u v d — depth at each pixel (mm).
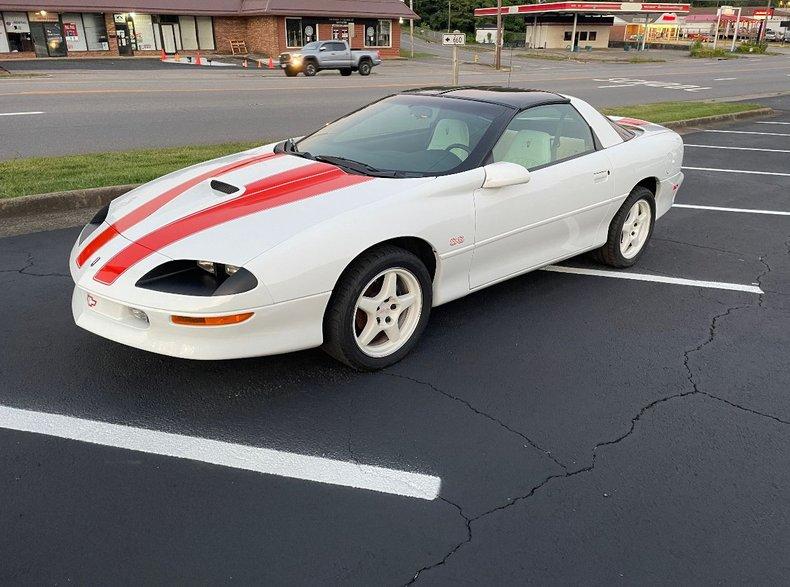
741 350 3861
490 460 2822
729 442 2998
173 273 2945
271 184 3461
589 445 2947
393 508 2527
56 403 3088
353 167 3705
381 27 40656
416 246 3584
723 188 7926
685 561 2324
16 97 14305
